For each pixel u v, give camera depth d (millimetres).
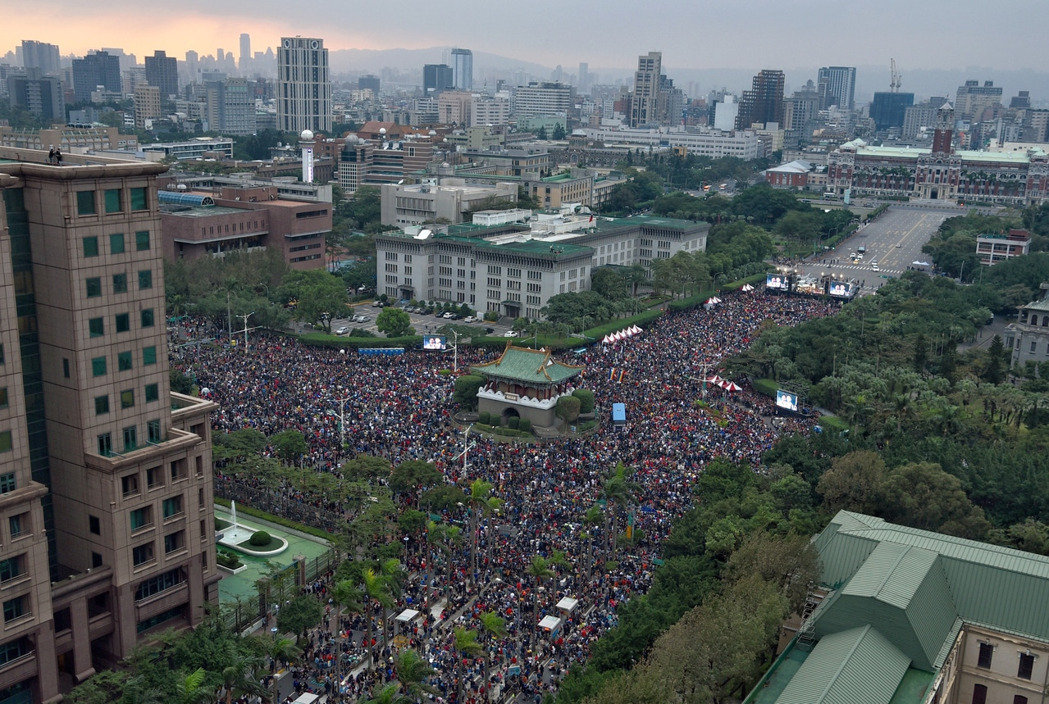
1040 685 129500
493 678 133000
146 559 137500
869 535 149250
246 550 166375
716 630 120062
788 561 139000
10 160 145750
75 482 134125
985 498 184625
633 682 112125
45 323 131250
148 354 138000
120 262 132750
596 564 165875
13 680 121375
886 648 123875
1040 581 133875
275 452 199500
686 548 162875
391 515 176250
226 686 115562
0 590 118625
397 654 137000
